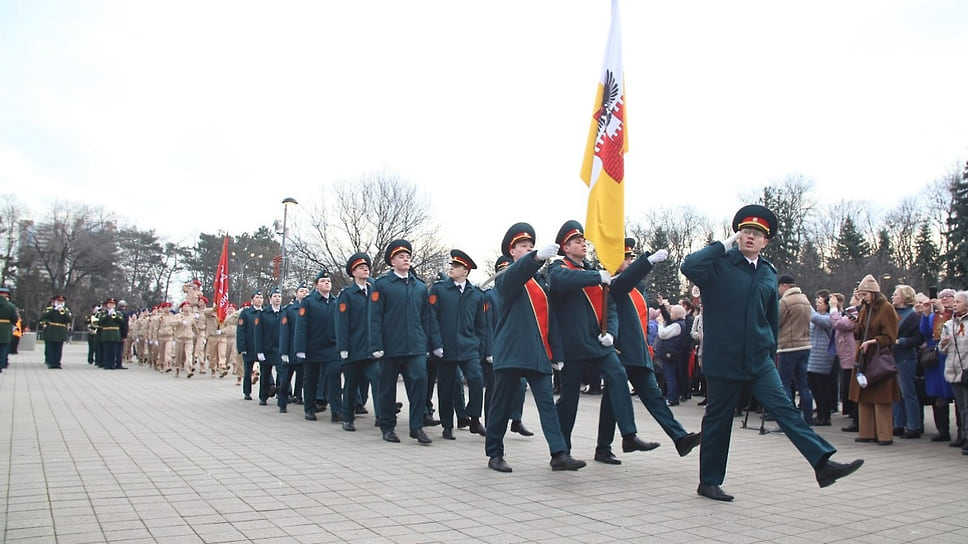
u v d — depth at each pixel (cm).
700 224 6000
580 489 601
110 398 1311
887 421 900
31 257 6288
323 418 1127
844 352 1023
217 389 1606
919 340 959
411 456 762
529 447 841
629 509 531
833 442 925
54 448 752
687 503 554
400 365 901
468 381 956
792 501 568
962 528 489
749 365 558
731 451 832
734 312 567
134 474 628
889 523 501
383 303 884
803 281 4884
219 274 1995
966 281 4247
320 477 635
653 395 702
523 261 642
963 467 737
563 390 713
